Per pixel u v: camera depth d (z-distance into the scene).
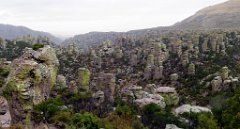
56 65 84.50
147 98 125.19
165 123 102.25
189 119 104.69
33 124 70.19
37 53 79.25
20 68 73.31
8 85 71.31
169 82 186.00
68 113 81.12
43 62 79.81
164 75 199.88
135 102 122.88
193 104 138.00
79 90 138.75
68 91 127.19
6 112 67.19
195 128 87.12
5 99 69.81
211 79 166.00
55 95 116.06
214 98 126.31
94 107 119.25
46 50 81.56
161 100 124.94
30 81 72.44
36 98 73.94
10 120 65.75
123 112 97.19
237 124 56.78
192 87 167.62
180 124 100.88
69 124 74.62
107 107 120.69
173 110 123.94
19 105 69.69
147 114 109.75
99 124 78.56
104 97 130.25
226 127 58.72
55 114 78.50
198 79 178.75
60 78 130.88
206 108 119.38
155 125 102.81
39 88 75.56
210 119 74.31
